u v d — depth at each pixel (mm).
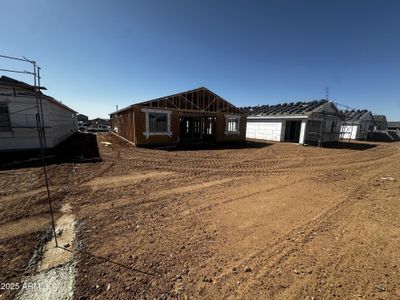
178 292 2480
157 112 15812
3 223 4047
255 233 3859
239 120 21422
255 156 12602
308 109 20656
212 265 2967
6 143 11758
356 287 2598
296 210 4941
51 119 13406
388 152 16016
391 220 4465
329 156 13297
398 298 2428
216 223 4207
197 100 18078
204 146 16828
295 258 3160
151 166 9281
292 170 9219
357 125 29859
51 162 9648
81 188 6141
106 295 2410
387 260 3133
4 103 11453
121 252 3203
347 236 3814
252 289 2553
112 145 16125
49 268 2834
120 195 5656
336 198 5805
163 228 3955
